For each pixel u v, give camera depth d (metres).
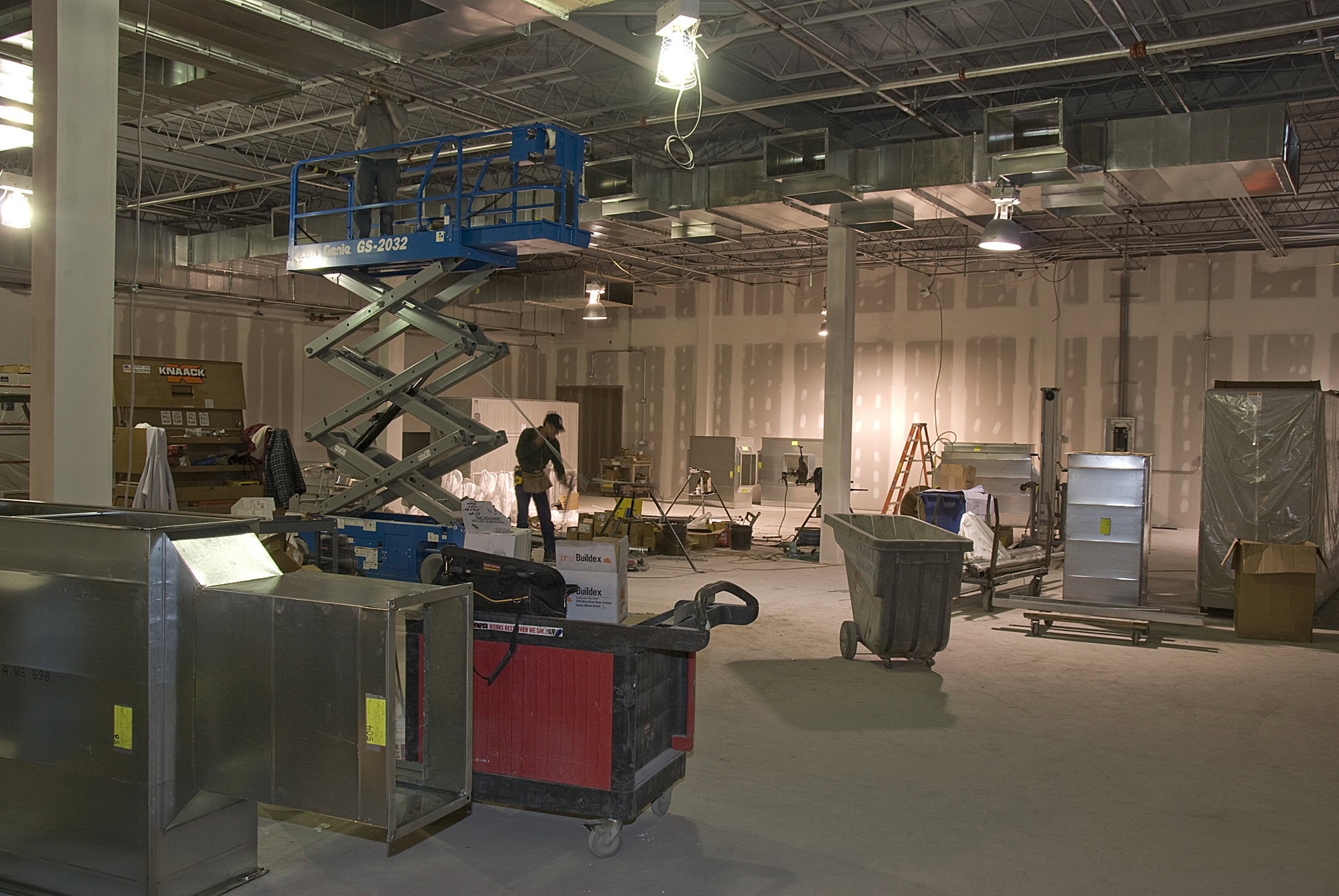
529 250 6.14
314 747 2.85
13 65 6.12
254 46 6.25
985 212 10.12
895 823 3.84
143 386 9.20
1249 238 14.90
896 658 6.53
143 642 2.91
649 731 3.75
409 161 10.61
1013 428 17.59
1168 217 14.47
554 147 5.97
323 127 10.70
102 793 3.01
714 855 3.53
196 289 15.27
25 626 3.11
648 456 20.30
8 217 9.72
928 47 9.65
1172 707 5.61
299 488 7.94
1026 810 4.00
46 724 3.09
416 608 3.08
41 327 4.62
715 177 9.90
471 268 6.48
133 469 7.97
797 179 9.05
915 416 18.45
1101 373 16.89
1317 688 6.08
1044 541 12.80
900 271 18.59
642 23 8.28
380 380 6.66
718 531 12.80
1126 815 3.97
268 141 11.98
